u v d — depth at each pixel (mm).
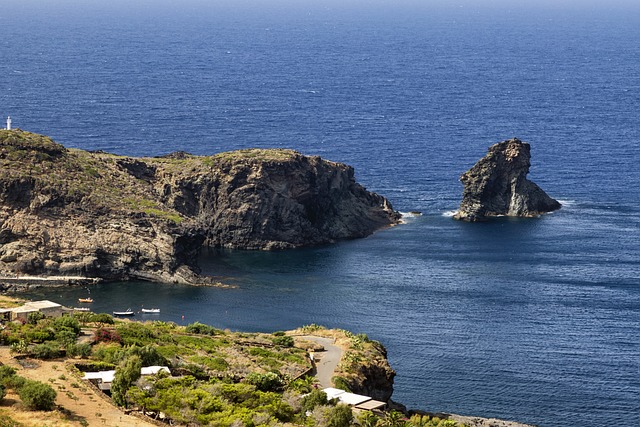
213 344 192125
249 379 164125
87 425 133250
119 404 144750
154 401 143750
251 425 139500
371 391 185750
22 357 162625
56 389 147000
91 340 180375
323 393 156125
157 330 198750
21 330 178250
